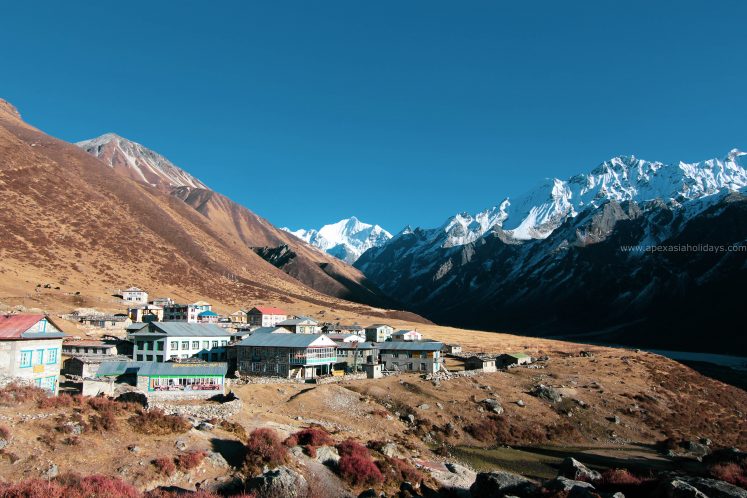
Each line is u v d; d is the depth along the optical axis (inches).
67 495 1214.9
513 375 5064.0
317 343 4424.2
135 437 1728.6
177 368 3319.4
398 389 4116.6
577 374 5246.1
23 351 2303.2
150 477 1498.5
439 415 3720.5
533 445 3612.2
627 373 5423.2
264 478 1563.7
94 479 1338.6
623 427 4077.3
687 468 3164.4
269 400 3412.9
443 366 5324.8
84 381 2940.5
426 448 3157.0
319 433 2175.2
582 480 1786.4
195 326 4904.0
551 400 4343.0
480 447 3432.6
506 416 3927.2
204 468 1644.9
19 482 1248.8
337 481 1823.3
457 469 2623.0
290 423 2780.5
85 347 4613.7
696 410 4662.9
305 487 1598.2
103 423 1715.1
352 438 2778.1
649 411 4416.8
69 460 1476.4
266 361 4347.9
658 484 1630.2
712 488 1535.4
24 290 6747.1
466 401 4045.3
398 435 3243.1
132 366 3523.6
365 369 4756.4
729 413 4788.4
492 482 1713.8
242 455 1804.9
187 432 1877.5
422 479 2106.3
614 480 1728.6
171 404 2790.4
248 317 7578.7
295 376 4254.4
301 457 1886.1
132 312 6894.7
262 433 1957.4
